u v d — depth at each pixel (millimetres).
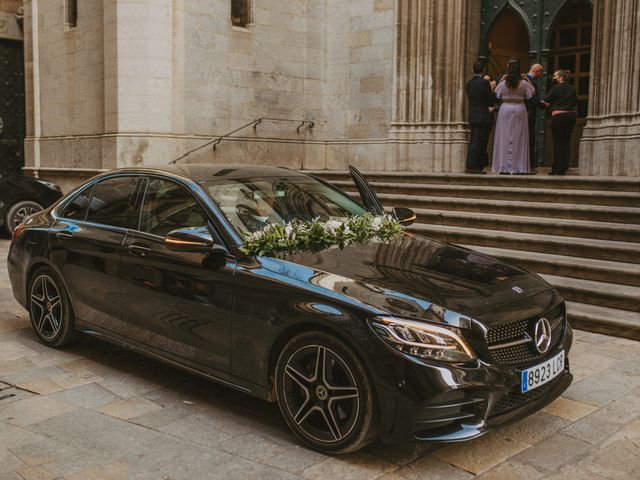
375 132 14078
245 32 13680
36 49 15312
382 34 13773
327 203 5027
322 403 3639
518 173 10742
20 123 18062
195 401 4461
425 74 13078
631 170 10234
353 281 3758
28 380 4844
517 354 3693
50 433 3947
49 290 5559
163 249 4520
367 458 3627
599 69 10664
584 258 7445
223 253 4184
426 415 3342
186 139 13023
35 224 5672
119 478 3400
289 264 3984
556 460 3625
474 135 11438
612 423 4113
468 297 3699
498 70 13570
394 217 5320
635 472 3498
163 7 12539
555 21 12266
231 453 3691
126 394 4582
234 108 13656
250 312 3941
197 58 13055
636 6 10078
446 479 3410
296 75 14516
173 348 4457
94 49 13594
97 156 13602
